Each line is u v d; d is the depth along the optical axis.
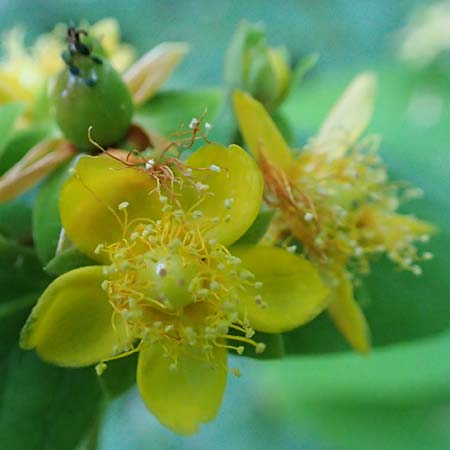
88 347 0.13
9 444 0.14
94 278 0.13
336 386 0.18
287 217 0.14
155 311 0.13
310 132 0.18
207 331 0.13
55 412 0.14
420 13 0.22
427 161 0.19
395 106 0.20
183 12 0.27
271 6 0.28
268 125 0.14
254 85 0.14
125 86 0.14
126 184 0.13
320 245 0.14
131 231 0.13
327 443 0.19
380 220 0.15
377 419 0.18
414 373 0.18
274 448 0.21
